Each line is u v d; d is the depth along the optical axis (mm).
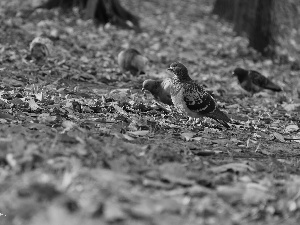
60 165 9219
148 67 23484
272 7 33312
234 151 12703
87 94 17391
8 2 36719
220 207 8891
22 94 16141
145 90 18250
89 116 14609
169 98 16594
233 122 16344
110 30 32219
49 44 21625
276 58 32656
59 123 12961
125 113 15391
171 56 28141
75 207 8062
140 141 12398
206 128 14875
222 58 30453
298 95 23016
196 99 14898
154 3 47531
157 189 9211
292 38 34938
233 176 10352
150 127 13812
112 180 8938
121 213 7961
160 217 8164
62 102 15570
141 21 37969
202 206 8664
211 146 12969
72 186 8586
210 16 44781
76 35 29016
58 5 34500
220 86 22578
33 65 20750
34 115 13758
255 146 13547
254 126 16359
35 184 8250
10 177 8820
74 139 11078
